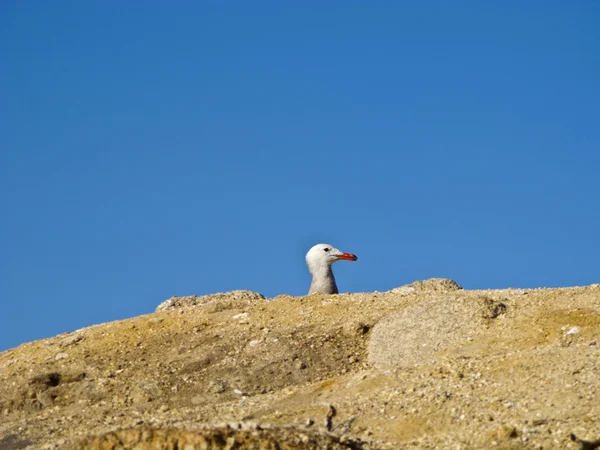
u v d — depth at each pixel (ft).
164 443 42.47
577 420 43.96
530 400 46.83
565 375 48.62
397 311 63.46
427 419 46.88
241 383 59.00
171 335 65.77
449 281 76.74
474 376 50.88
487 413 46.39
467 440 43.93
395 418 47.75
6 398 59.88
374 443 45.16
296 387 57.67
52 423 56.08
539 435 43.19
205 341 64.23
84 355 64.08
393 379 53.06
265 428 43.83
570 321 57.11
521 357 51.96
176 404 57.47
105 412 56.95
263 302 70.44
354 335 63.31
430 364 54.24
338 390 53.67
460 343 57.93
